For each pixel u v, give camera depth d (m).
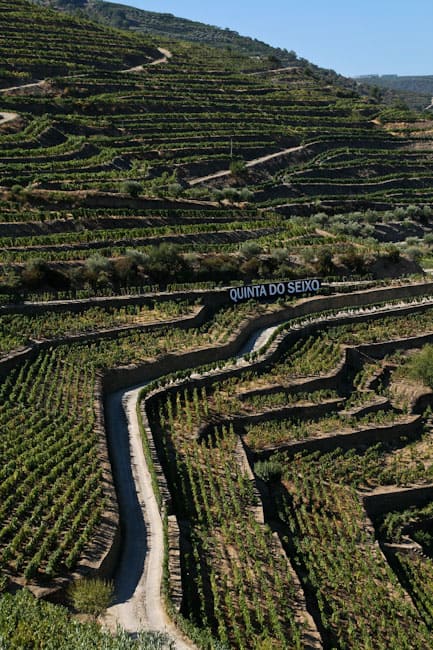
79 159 181.75
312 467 85.75
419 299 133.88
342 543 72.88
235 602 57.62
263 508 74.19
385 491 84.00
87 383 86.25
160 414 85.44
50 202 141.50
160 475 71.19
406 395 104.44
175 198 164.50
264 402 92.94
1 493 60.91
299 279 131.62
